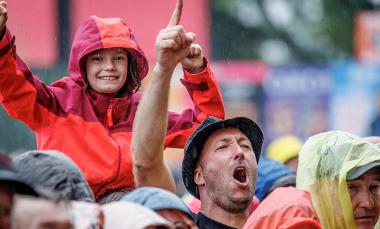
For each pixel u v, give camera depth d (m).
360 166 10.46
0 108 23.05
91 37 11.18
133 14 26.06
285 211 10.05
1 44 10.45
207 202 10.54
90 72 11.20
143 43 26.05
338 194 10.49
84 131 11.07
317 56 35.62
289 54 35.56
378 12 30.69
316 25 35.84
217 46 29.22
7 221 7.97
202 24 27.69
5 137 23.05
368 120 26.80
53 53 25.58
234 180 10.45
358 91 27.27
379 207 10.59
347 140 10.64
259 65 27.14
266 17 34.94
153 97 9.98
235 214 10.48
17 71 10.70
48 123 11.02
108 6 25.98
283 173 13.49
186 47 9.95
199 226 10.51
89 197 9.20
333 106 27.08
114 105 11.18
